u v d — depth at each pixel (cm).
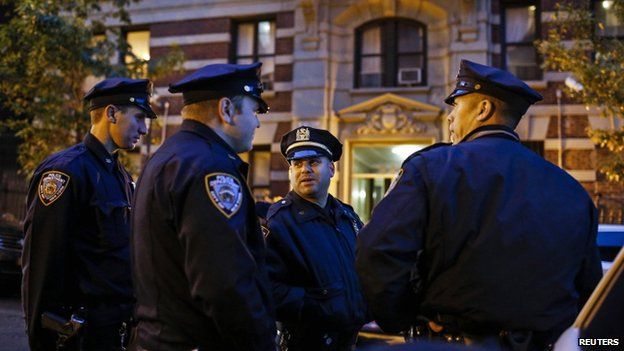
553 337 204
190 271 198
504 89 231
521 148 227
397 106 1225
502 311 200
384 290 207
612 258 475
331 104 1260
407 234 209
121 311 305
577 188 224
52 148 1077
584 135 1154
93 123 332
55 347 292
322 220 329
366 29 1289
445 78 1220
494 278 202
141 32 1429
